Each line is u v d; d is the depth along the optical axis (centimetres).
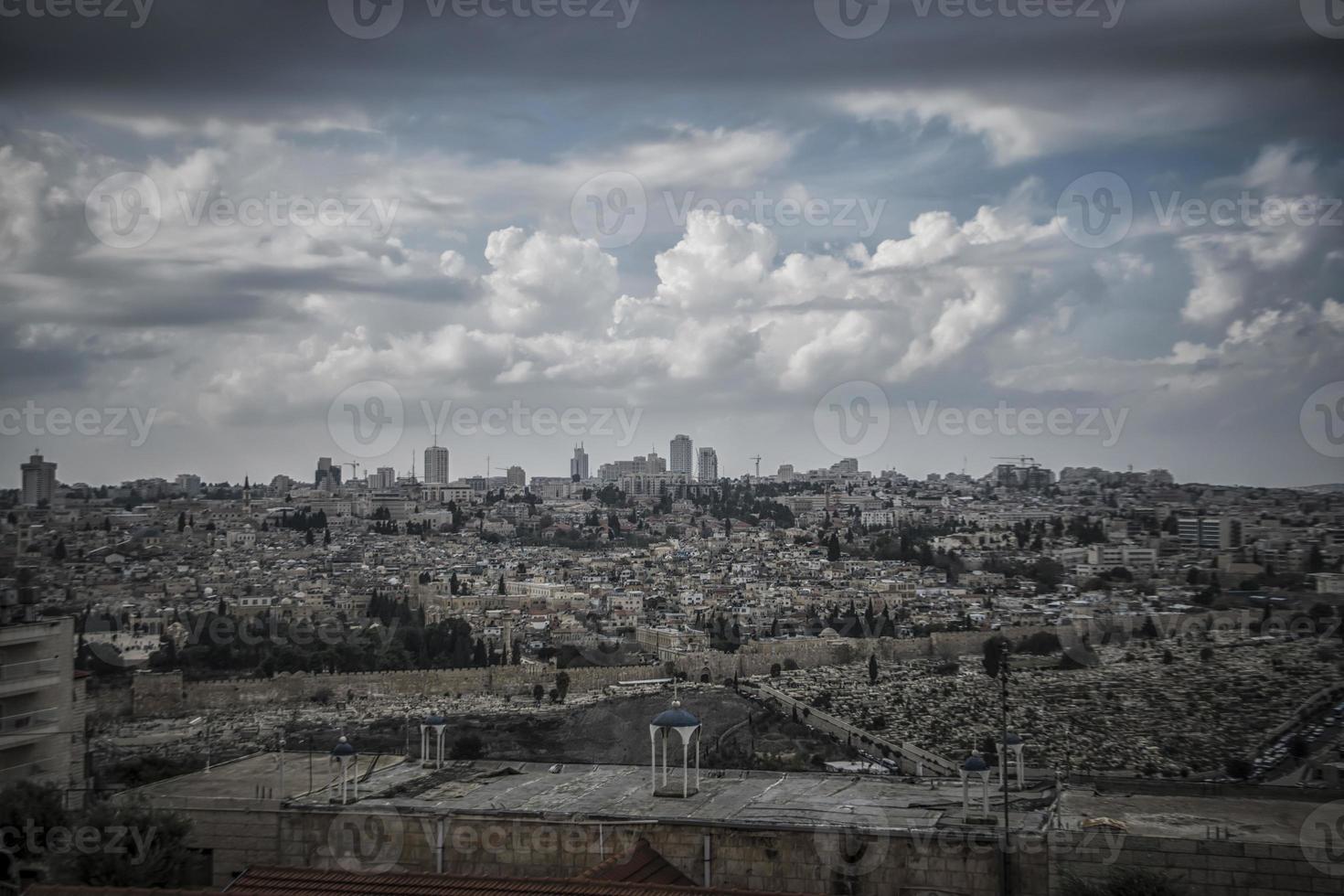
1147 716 9556
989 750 9225
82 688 6075
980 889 3994
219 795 4831
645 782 5009
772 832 4172
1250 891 3847
